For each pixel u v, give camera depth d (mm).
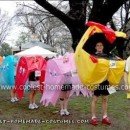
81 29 19219
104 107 8219
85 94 10375
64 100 9289
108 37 8109
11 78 11602
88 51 8250
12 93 11750
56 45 52281
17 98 11844
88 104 11250
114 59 8188
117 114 9602
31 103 10328
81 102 11664
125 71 8227
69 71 8805
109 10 18734
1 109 10211
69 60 8953
